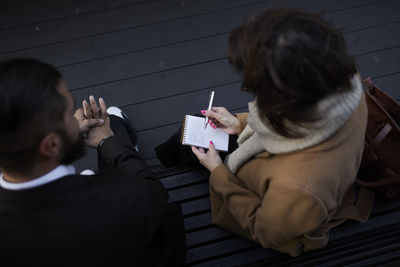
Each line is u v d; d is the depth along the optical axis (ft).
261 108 2.40
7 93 2.02
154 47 7.98
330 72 2.12
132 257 2.67
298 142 2.69
